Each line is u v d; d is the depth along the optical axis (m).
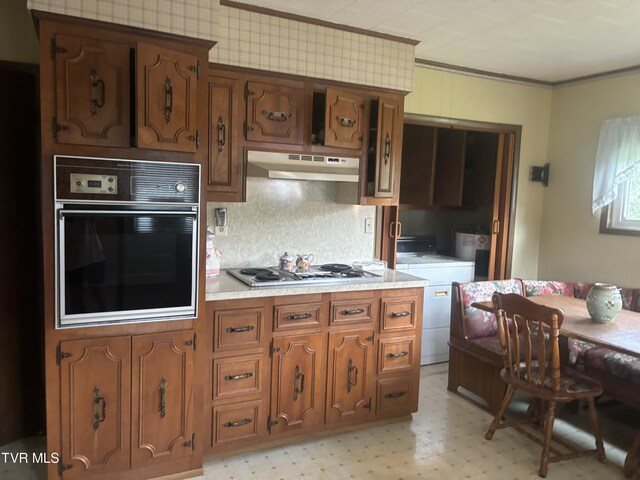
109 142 2.03
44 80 1.92
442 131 4.27
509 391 2.76
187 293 2.23
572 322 2.66
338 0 2.50
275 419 2.59
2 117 2.44
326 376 2.71
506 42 3.12
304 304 2.59
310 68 2.78
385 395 2.90
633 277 3.63
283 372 2.58
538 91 4.14
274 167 2.75
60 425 2.07
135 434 2.20
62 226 1.96
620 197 3.74
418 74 3.59
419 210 4.51
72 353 2.05
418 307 2.94
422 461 2.55
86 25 1.97
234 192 2.67
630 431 2.93
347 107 2.88
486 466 2.52
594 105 3.86
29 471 2.35
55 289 1.99
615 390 2.77
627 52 3.27
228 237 3.03
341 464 2.50
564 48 3.21
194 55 2.16
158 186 2.13
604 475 2.46
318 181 3.27
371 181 3.04
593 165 3.88
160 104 2.07
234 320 2.42
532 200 4.25
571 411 3.14
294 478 2.37
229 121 2.61
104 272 2.05
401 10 2.62
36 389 2.66
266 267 3.12
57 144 1.96
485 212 4.39
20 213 2.54
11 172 2.49
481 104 3.88
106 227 2.04
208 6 2.16
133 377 2.17
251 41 2.62
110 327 2.11
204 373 2.37
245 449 2.56
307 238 3.28
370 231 3.51
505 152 4.10
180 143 2.13
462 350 3.33
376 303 2.81
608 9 2.55
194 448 2.35
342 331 2.72
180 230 2.19
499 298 2.64
